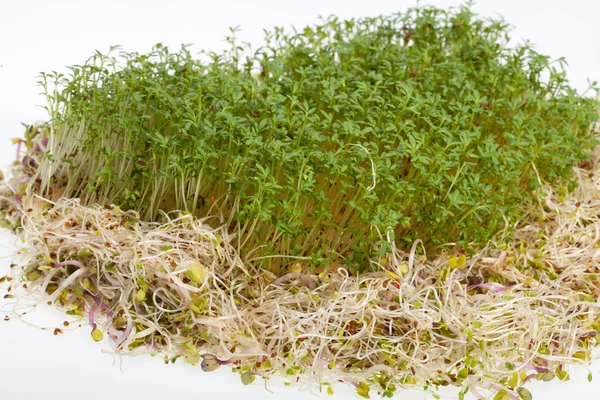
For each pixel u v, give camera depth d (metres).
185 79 0.46
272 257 0.43
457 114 0.46
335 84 0.47
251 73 0.54
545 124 0.50
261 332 0.40
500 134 0.51
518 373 0.40
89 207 0.45
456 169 0.47
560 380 0.41
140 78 0.47
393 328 0.41
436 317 0.40
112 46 0.47
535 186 0.47
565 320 0.42
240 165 0.43
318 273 0.43
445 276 0.43
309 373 0.39
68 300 0.42
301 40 0.53
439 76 0.51
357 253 0.42
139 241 0.42
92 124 0.46
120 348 0.40
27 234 0.44
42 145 0.50
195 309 0.40
